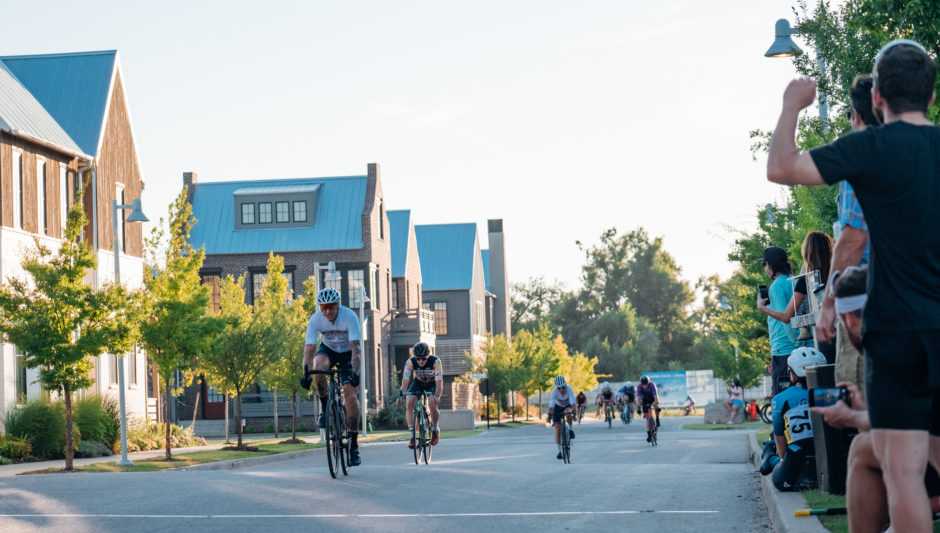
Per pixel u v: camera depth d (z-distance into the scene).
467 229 88.69
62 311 26.50
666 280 156.12
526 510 11.96
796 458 11.50
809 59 20.55
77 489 13.55
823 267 11.04
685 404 101.75
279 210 69.06
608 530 10.55
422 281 86.12
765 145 31.67
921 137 5.18
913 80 5.34
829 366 10.13
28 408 31.38
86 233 39.00
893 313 5.14
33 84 41.47
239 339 38.25
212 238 68.88
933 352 5.09
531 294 154.00
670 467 18.77
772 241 36.69
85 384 26.69
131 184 43.19
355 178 70.38
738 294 47.78
